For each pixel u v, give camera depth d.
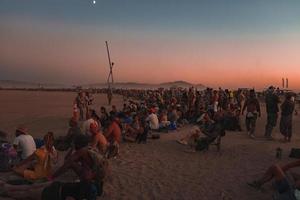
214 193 4.10
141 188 4.22
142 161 5.62
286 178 3.35
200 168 5.24
